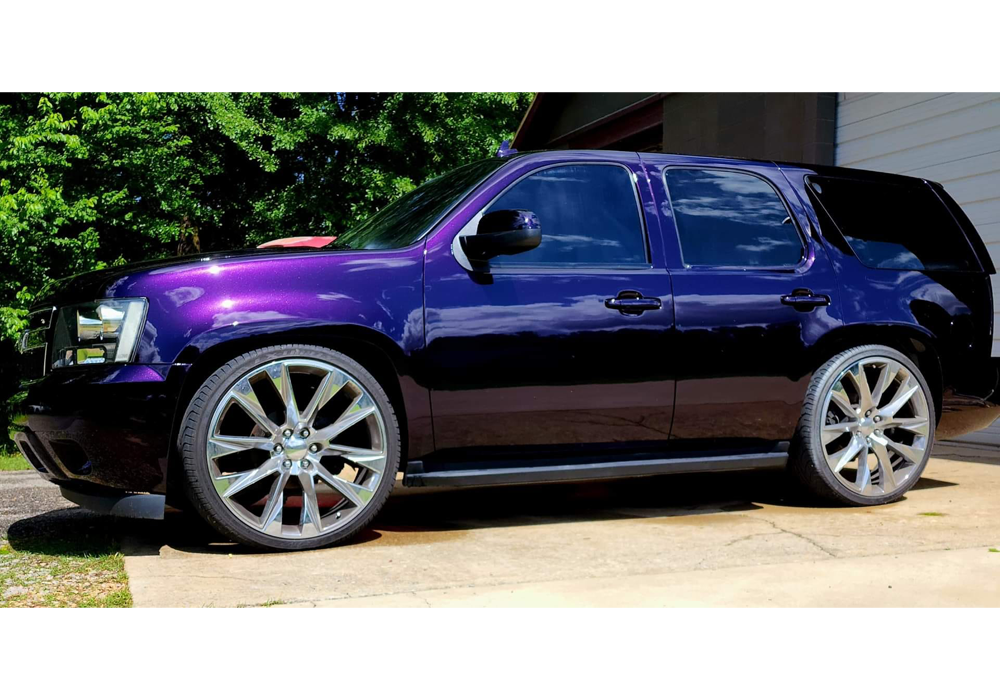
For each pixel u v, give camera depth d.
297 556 3.19
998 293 6.53
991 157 6.57
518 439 3.61
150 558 3.16
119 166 10.18
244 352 3.26
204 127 14.99
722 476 5.30
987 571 2.84
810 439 4.08
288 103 16.20
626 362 3.71
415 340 3.43
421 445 3.48
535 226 3.39
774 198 4.24
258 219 16.31
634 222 3.91
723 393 3.91
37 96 9.70
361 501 3.38
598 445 3.74
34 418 3.26
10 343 9.49
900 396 4.23
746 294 3.95
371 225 4.18
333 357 3.33
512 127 16.30
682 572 2.86
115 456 3.13
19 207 8.77
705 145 9.62
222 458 3.46
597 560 3.10
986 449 6.23
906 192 4.58
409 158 16.20
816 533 3.54
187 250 16.34
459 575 2.89
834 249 4.24
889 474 4.20
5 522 3.95
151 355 3.13
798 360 4.04
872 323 4.18
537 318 3.59
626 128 11.34
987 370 4.50
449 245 3.58
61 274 9.34
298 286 3.32
